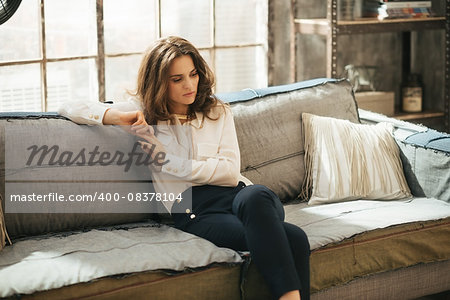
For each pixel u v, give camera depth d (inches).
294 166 108.0
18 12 113.7
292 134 109.4
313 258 87.4
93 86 124.3
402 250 94.3
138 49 129.1
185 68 92.5
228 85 142.6
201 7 135.3
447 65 146.9
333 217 95.3
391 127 111.6
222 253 82.6
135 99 97.5
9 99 115.2
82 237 87.4
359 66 150.0
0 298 70.9
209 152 94.4
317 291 88.7
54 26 118.3
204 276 81.0
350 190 104.1
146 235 89.5
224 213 88.9
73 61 121.3
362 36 156.6
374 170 105.7
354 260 90.8
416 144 106.0
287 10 143.9
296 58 144.6
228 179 92.0
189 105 97.1
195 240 85.6
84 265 77.0
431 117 150.9
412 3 141.3
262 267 79.1
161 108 94.3
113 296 75.7
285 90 114.6
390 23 138.5
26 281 72.8
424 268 97.9
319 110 113.5
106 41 125.0
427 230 95.5
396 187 105.3
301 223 93.7
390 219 94.0
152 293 78.1
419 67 161.3
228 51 140.9
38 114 94.7
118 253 81.0
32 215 89.5
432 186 104.3
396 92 163.5
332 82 119.0
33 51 116.6
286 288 77.3
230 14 139.4
